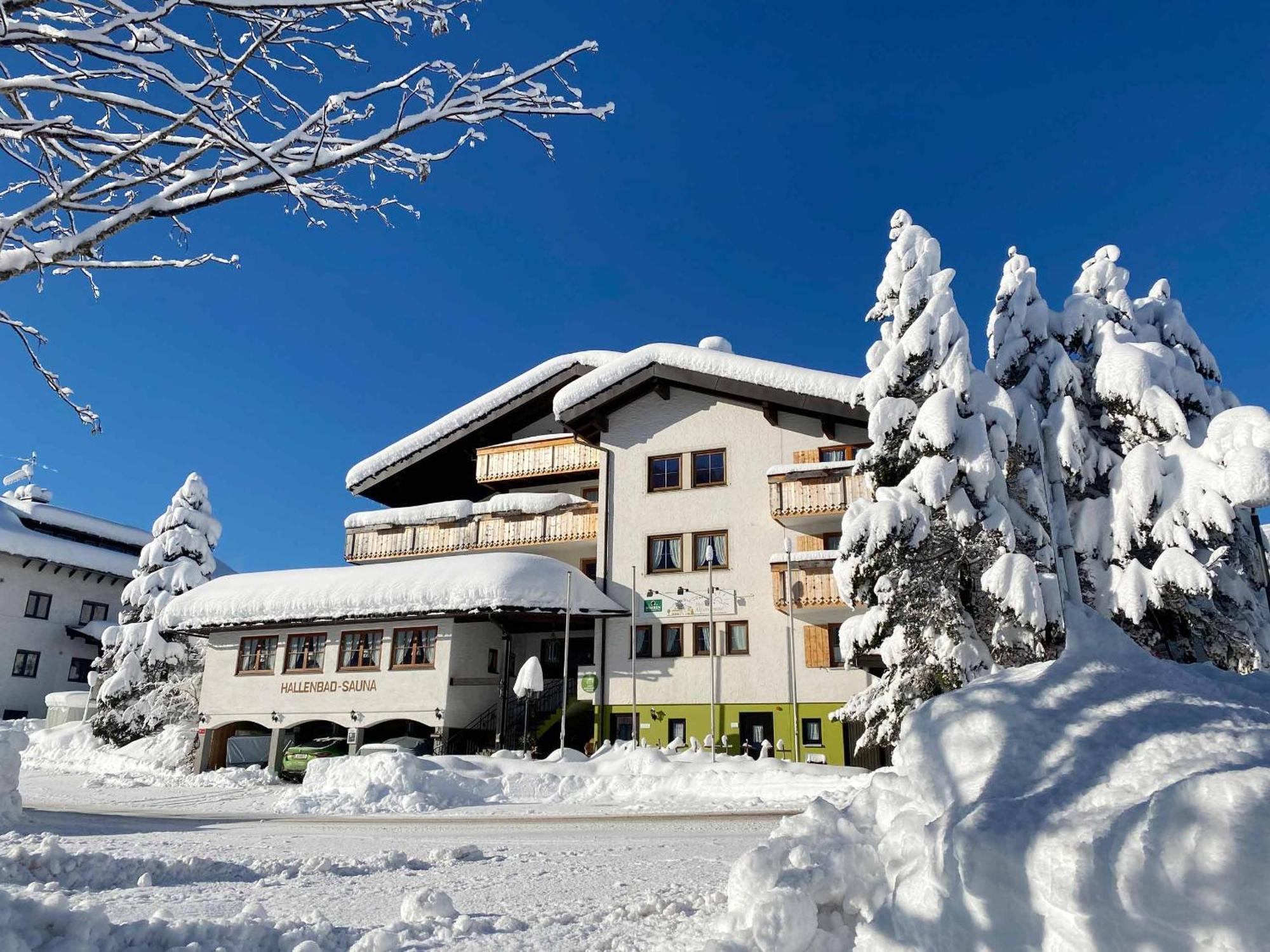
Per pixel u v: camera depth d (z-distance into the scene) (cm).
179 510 4231
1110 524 1966
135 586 4081
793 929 424
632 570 3066
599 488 3409
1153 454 1930
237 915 638
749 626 2877
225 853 1079
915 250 2191
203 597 3397
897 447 2061
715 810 1748
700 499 3061
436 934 561
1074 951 312
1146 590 1864
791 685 2628
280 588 3291
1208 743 375
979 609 1942
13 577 5025
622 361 3127
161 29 412
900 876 411
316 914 645
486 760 2394
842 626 2075
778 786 2019
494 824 1555
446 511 3534
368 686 3039
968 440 1895
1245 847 290
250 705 3219
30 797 2431
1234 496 1784
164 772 3212
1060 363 2114
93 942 443
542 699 3216
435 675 2950
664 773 2219
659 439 3180
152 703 3819
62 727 4116
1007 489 1934
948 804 438
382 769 2150
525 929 579
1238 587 1991
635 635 2981
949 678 1888
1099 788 366
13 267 421
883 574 1969
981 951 338
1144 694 439
